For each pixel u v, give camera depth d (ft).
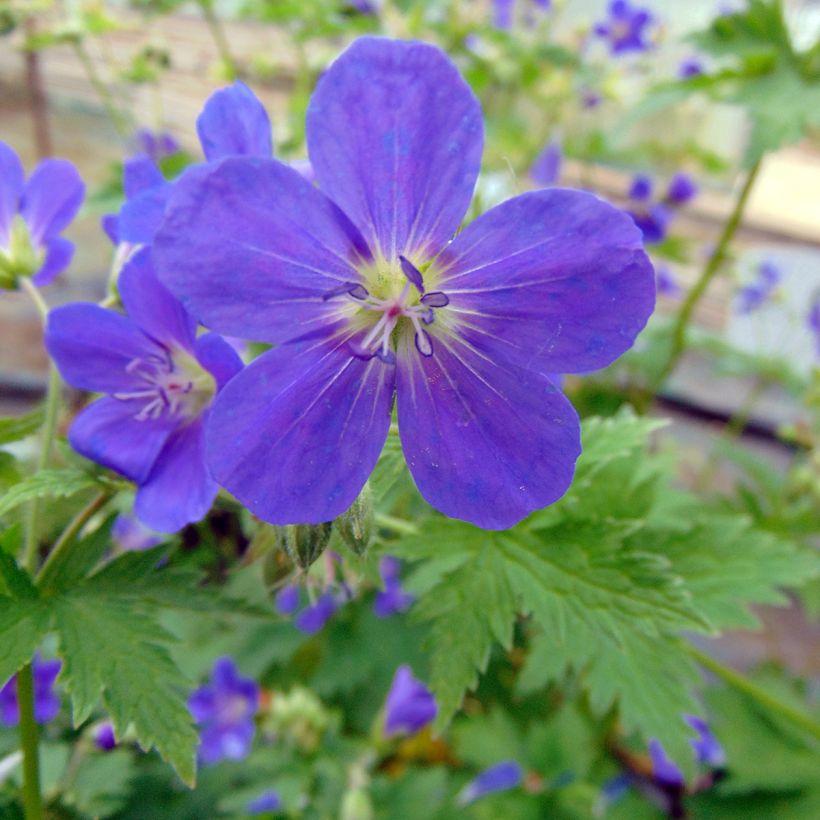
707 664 0.40
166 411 0.23
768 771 0.58
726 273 0.87
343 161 0.17
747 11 0.56
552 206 0.16
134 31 0.96
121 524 0.45
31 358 0.84
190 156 0.70
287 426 0.18
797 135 0.52
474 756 0.58
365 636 0.59
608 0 0.87
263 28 0.96
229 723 0.55
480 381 0.19
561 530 0.29
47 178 0.28
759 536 0.35
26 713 0.24
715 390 1.00
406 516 0.33
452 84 0.16
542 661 0.39
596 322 0.17
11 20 0.68
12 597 0.24
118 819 0.49
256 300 0.17
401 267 0.18
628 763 0.62
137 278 0.21
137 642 0.23
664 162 1.03
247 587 0.32
